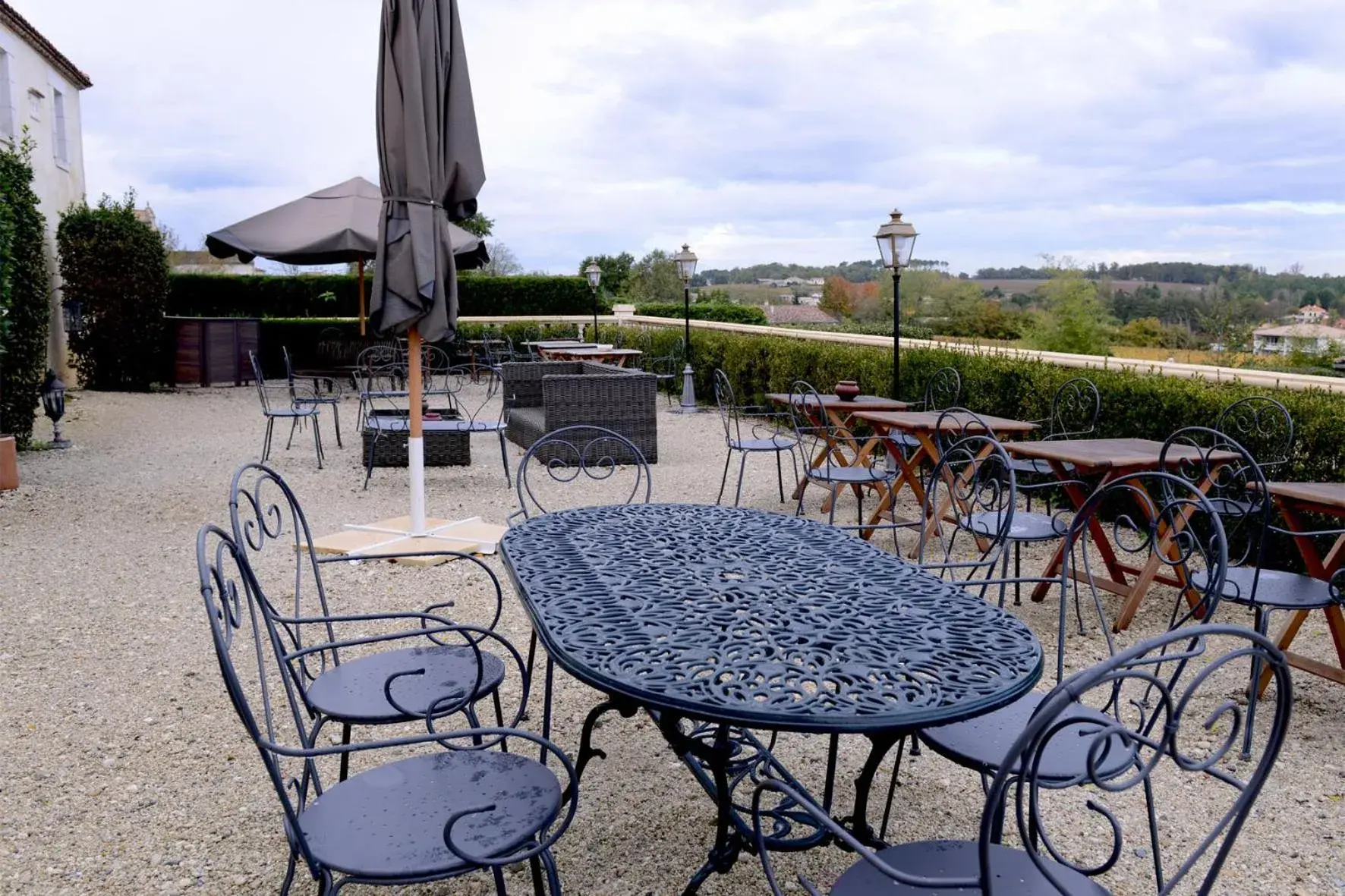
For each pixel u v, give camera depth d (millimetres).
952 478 4621
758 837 1502
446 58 4672
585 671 1607
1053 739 1870
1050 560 4977
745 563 2328
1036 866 1231
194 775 2641
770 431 9906
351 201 11836
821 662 1654
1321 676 3105
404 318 4633
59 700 3125
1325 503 3062
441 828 1562
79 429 9570
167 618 3938
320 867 1482
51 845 2271
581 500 6398
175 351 13680
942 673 1601
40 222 8141
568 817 1622
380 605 4105
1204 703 3180
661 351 13688
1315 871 2186
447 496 6488
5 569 4641
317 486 6824
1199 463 4156
